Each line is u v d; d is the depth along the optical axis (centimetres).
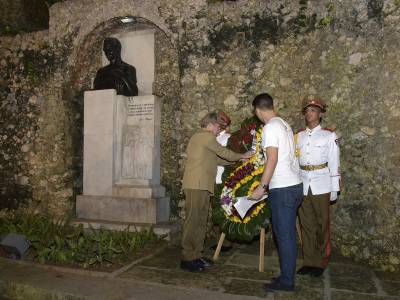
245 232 360
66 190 575
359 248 404
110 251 386
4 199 607
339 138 425
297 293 304
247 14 485
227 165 397
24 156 598
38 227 491
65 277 339
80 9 575
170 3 520
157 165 530
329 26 442
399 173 390
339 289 315
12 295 322
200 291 304
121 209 508
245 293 302
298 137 375
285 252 304
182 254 364
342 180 420
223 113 446
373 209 401
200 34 505
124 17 551
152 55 565
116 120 535
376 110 409
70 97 583
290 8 464
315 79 446
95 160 534
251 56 481
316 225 359
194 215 359
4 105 614
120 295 296
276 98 466
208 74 500
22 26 632
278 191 304
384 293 308
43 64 594
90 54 598
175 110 541
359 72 421
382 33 411
